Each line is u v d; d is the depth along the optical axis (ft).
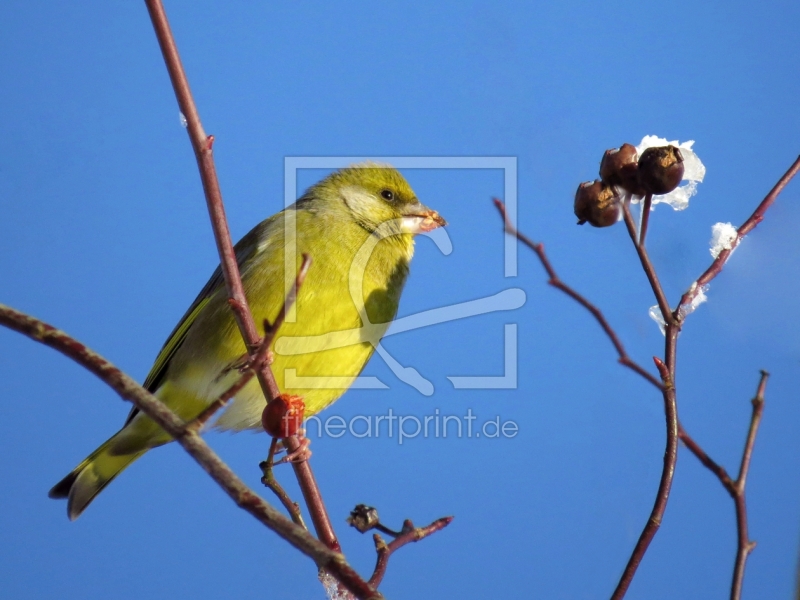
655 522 15.52
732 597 15.99
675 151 16.26
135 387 13.47
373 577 17.75
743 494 16.61
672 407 16.03
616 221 17.62
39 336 13.56
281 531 12.62
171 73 17.98
